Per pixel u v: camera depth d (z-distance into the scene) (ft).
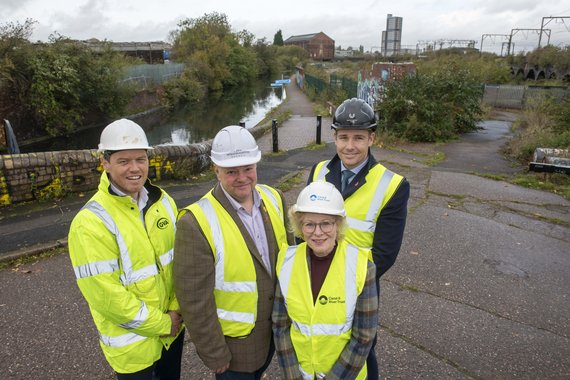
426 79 40.68
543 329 10.93
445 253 15.37
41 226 17.30
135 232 6.07
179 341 7.37
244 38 211.20
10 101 50.11
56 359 9.50
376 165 7.19
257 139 41.09
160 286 6.38
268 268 6.31
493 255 15.29
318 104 78.28
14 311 11.32
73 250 5.74
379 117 40.52
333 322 5.82
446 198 22.06
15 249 15.05
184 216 5.73
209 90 138.72
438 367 9.43
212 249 5.74
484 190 23.48
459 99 42.01
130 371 6.31
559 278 13.67
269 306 6.27
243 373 6.43
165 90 97.76
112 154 5.87
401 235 6.86
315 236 5.78
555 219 19.01
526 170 28.04
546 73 101.09
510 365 9.53
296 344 6.08
